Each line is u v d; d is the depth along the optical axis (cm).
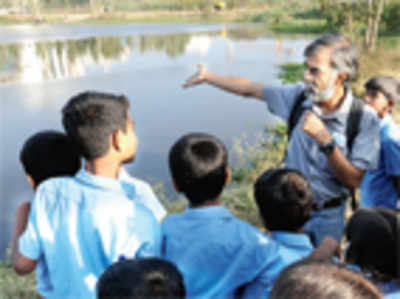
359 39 1633
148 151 827
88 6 8075
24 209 185
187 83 274
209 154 166
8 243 514
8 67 1958
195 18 6375
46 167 184
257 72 1648
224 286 163
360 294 101
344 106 215
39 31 4384
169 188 656
